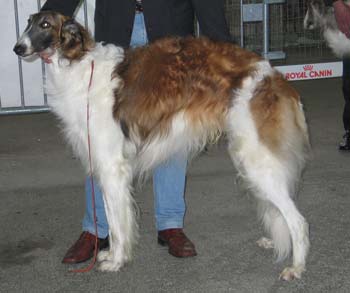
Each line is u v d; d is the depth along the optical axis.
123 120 2.67
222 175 3.80
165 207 2.92
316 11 4.18
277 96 2.61
